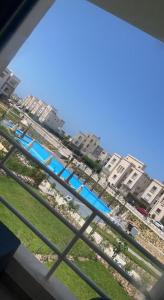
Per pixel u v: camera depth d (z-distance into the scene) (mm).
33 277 2436
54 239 5785
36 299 2395
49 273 2480
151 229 14703
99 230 6387
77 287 4543
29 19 2975
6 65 3270
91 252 6430
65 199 7352
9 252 2303
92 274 5883
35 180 7180
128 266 4914
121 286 5988
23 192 7430
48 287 2430
